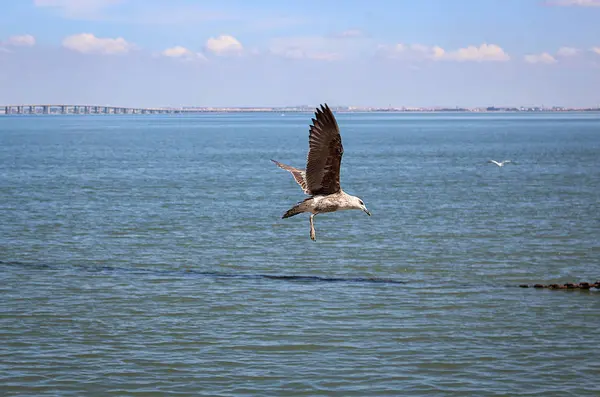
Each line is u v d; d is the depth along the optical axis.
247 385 17.39
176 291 24.81
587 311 22.58
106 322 21.52
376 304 23.36
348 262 29.42
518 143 132.62
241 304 23.34
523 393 16.97
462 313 22.47
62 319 21.75
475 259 29.94
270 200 49.53
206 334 20.56
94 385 17.33
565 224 38.25
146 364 18.48
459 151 109.69
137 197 50.81
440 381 17.59
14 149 113.56
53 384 17.34
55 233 35.56
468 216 41.44
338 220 40.00
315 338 20.28
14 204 46.31
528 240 33.81
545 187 57.25
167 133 191.38
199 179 64.94
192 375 17.89
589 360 18.78
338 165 15.89
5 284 25.55
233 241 33.72
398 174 70.94
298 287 25.42
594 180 62.66
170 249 31.86
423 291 24.91
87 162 85.94
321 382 17.53
